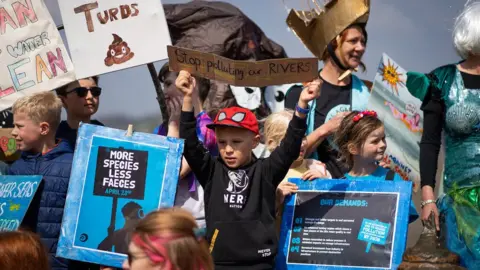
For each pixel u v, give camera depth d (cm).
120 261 805
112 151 826
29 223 861
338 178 883
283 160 787
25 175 867
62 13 960
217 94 1128
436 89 840
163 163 814
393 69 1030
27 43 980
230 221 778
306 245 804
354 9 945
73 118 1012
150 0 960
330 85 982
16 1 982
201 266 475
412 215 832
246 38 1167
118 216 812
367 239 789
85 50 964
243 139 791
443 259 732
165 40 960
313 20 968
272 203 790
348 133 853
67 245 811
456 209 809
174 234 473
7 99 978
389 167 1016
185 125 802
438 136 845
